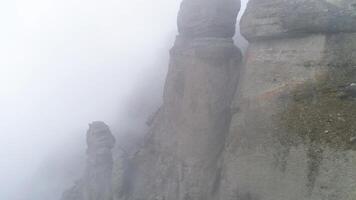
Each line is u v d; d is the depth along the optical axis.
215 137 26.84
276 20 22.55
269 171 21.00
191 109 27.72
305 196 19.16
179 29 30.27
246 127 22.86
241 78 24.72
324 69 20.84
